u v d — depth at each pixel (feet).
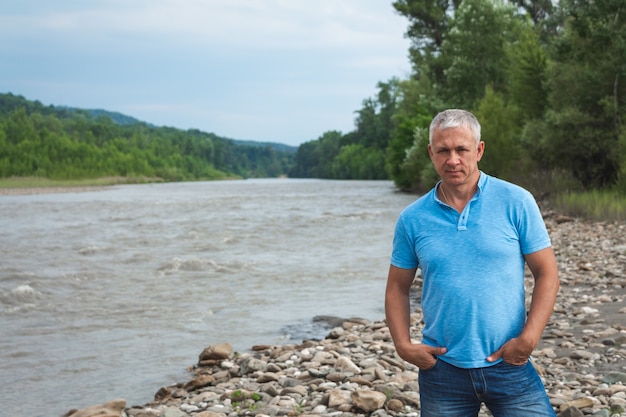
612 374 19.57
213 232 85.10
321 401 19.69
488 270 9.81
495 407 10.18
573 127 93.71
